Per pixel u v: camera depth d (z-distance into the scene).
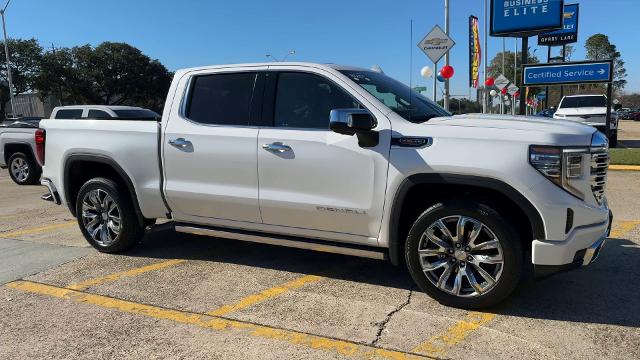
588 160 3.81
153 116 14.84
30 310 4.28
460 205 3.94
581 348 3.45
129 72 62.12
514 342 3.55
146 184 5.33
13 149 12.70
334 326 3.86
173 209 5.29
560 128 3.86
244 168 4.75
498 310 4.06
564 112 19.30
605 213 4.02
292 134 4.52
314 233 4.61
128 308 4.28
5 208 9.13
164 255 5.74
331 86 4.52
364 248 4.43
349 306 4.22
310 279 4.88
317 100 4.55
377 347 3.52
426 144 4.00
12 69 53.66
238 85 4.95
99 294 4.59
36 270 5.29
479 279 4.03
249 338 3.71
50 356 3.52
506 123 4.01
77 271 5.23
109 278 5.00
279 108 4.69
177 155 5.11
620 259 5.24
